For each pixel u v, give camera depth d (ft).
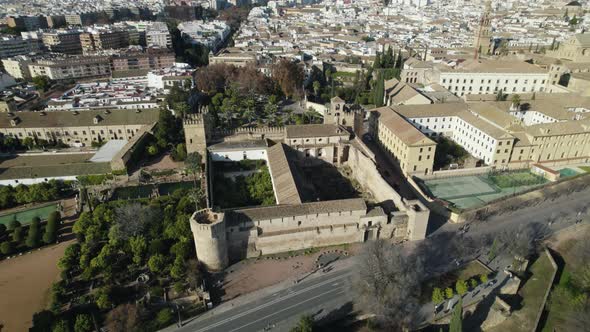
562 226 440.86
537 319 338.75
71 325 306.76
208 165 517.55
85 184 511.40
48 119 631.56
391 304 320.91
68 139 637.71
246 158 563.48
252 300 342.23
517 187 516.32
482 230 431.84
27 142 611.47
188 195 460.14
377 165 542.16
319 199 482.69
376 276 334.85
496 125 595.06
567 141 567.18
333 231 404.36
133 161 556.92
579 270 388.78
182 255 367.86
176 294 343.46
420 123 650.02
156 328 314.14
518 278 368.68
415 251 399.24
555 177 528.22
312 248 408.05
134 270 366.43
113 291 337.52
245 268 380.58
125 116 653.30
